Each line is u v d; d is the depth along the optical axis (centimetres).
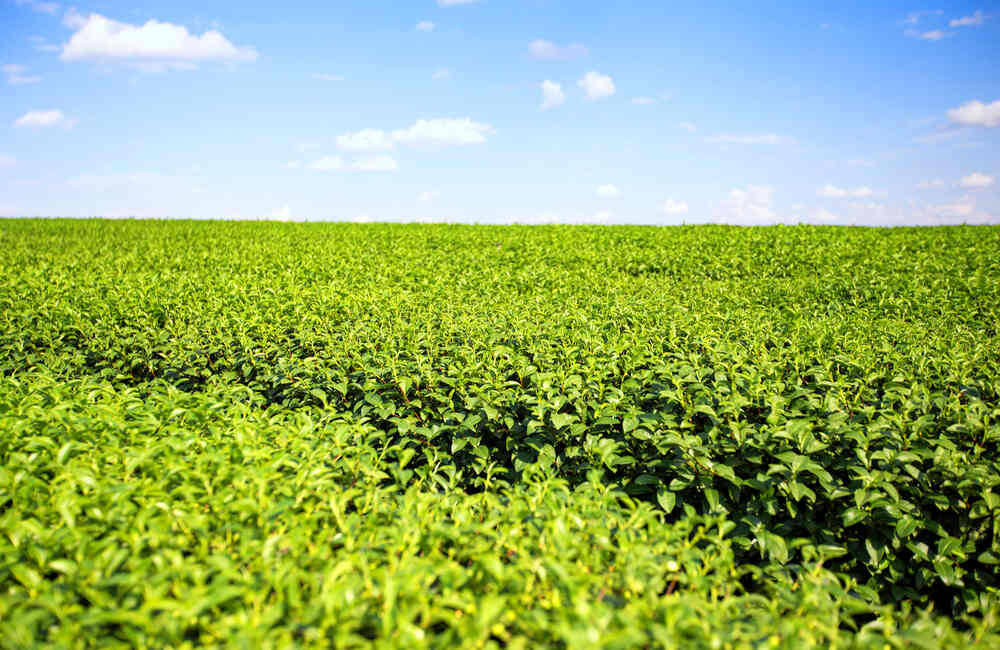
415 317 745
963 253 1500
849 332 658
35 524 269
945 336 666
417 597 227
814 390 507
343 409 565
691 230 2261
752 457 416
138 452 348
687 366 507
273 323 743
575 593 220
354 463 370
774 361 545
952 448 401
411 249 1903
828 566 404
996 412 425
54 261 1546
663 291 1007
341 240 2183
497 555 265
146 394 592
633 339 616
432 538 279
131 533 263
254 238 2283
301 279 1168
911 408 435
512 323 701
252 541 265
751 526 399
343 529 284
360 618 223
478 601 234
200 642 220
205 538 274
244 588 221
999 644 250
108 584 231
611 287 1059
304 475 323
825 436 425
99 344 708
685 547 288
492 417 473
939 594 389
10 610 225
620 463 430
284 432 402
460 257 1722
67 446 341
